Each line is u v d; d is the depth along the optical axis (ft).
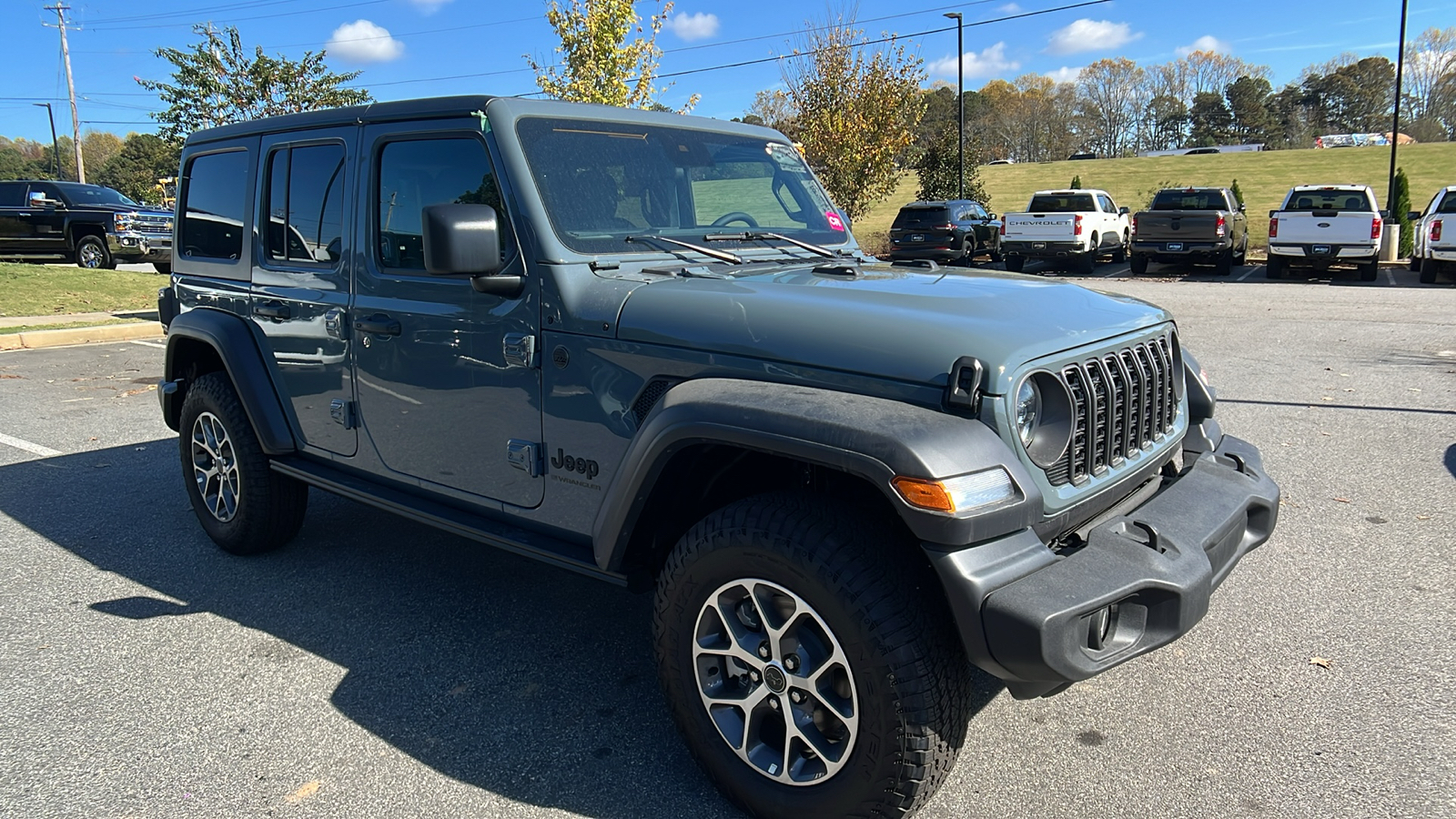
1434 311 41.24
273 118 12.81
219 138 13.97
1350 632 11.60
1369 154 166.71
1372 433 20.77
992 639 6.90
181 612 12.61
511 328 9.82
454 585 13.52
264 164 12.96
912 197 157.99
